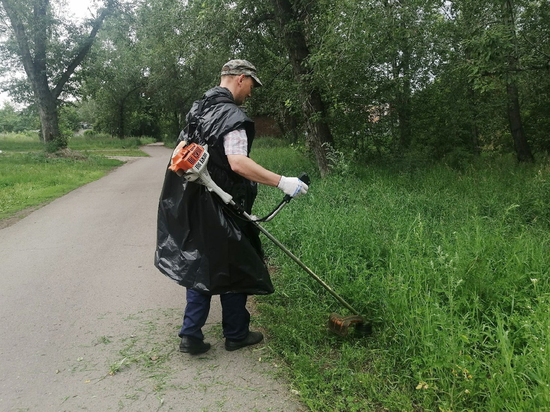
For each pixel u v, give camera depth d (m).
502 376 2.12
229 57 11.57
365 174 9.37
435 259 3.57
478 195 6.73
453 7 7.89
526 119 12.55
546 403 1.89
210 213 2.64
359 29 7.46
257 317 3.41
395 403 2.23
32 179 13.01
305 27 9.83
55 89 22.64
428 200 6.30
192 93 34.03
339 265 3.87
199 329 2.87
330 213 5.65
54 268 4.80
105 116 48.06
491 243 3.72
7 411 2.38
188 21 11.07
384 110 10.89
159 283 4.28
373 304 3.22
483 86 6.86
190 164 2.49
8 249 5.65
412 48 8.93
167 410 2.37
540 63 7.62
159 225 2.83
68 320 3.49
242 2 10.21
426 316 2.60
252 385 2.57
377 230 4.81
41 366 2.83
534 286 2.98
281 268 4.32
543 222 5.10
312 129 10.25
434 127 11.28
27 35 21.52
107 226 6.87
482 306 2.88
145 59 30.50
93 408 2.39
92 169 17.52
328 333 2.99
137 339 3.16
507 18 6.67
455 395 2.21
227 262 2.68
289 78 11.52
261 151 20.20
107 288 4.17
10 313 3.65
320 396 2.38
